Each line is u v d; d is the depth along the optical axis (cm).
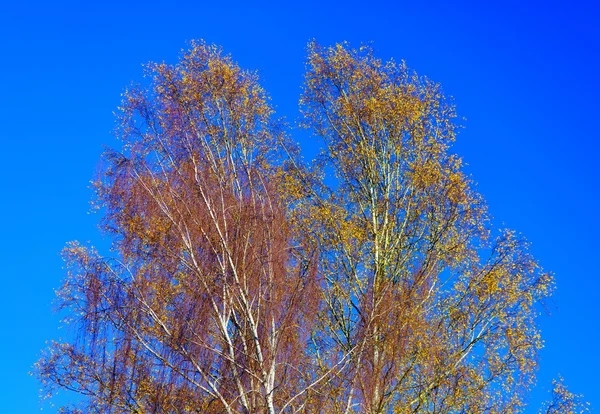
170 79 1948
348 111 2184
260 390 1554
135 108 1881
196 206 1773
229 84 1970
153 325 1598
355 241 1948
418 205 1989
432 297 1850
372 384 1653
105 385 1530
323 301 1823
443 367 1709
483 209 1948
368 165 2106
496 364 1736
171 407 1513
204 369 1555
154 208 1744
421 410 1680
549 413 1741
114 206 1734
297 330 1673
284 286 1719
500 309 1797
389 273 1903
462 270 1873
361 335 1731
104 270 1644
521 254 1858
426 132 2125
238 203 1811
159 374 1541
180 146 1870
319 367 1670
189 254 1703
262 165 1933
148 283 1638
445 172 2000
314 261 1788
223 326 1603
